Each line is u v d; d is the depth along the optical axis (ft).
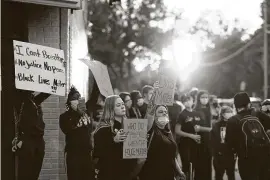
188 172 46.70
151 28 111.34
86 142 34.42
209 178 47.37
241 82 152.15
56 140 41.22
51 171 41.22
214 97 57.62
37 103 34.42
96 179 34.86
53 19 41.73
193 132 46.55
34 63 32.81
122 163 32.94
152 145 33.47
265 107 45.78
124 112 33.12
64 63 34.24
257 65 154.51
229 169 48.37
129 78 117.91
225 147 48.03
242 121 39.58
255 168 39.52
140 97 46.01
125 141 32.60
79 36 56.90
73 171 34.24
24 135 33.27
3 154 36.68
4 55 38.06
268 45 150.00
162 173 33.53
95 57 109.50
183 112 46.73
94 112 45.27
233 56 144.66
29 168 33.40
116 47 109.91
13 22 39.52
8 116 36.94
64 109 41.29
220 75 148.66
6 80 37.55
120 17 110.01
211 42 132.16
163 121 33.83
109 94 41.65
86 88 67.51
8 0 34.22
